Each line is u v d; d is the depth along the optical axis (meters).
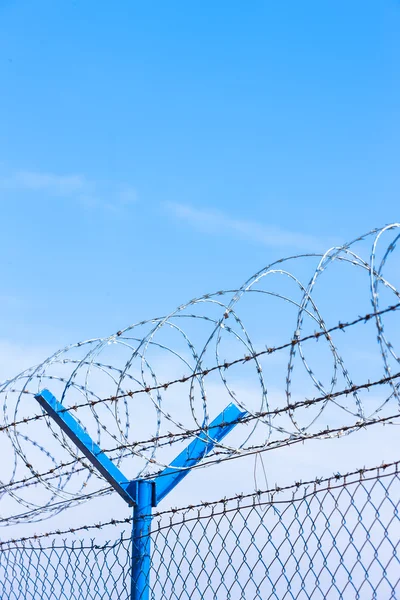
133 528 7.03
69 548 7.34
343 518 5.45
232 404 7.38
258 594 5.77
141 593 6.67
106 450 7.27
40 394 7.29
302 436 6.11
